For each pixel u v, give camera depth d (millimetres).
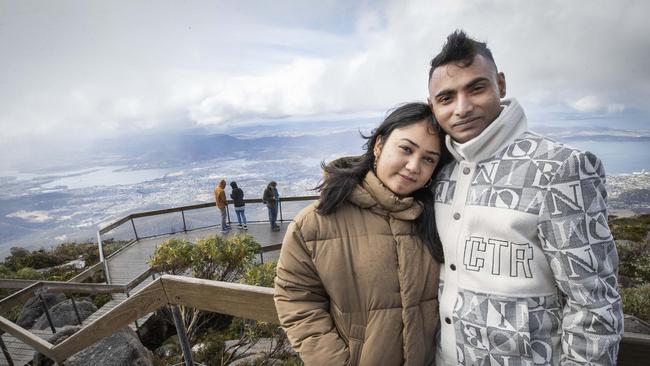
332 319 1032
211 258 5293
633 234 12391
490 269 842
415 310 942
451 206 936
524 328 802
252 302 1368
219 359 4492
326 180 1009
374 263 949
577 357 754
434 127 915
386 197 952
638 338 872
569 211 734
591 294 728
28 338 2729
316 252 984
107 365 3234
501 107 895
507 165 833
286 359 4238
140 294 1671
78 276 7566
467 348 892
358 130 1063
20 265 11148
